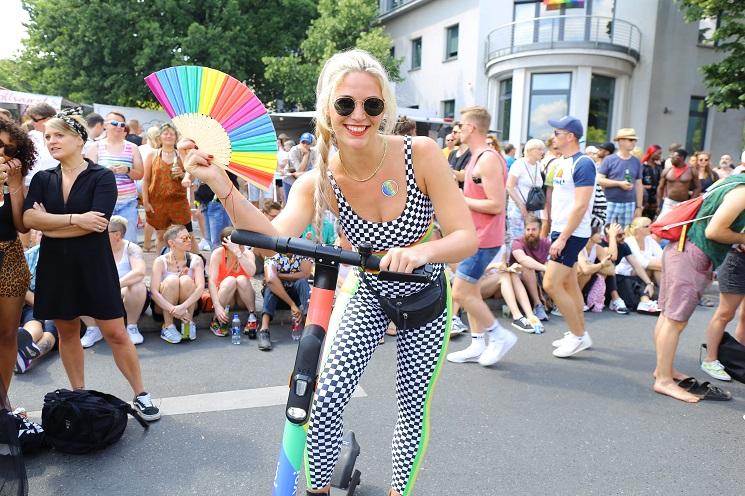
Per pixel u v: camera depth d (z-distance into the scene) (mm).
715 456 2971
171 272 4738
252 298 4918
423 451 2150
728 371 3914
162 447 2947
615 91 18422
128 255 4637
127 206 5668
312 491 2027
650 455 2967
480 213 3969
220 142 1455
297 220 1859
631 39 18047
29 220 2766
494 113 19359
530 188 6969
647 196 10273
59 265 2881
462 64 20172
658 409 3547
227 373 3975
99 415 2834
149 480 2650
